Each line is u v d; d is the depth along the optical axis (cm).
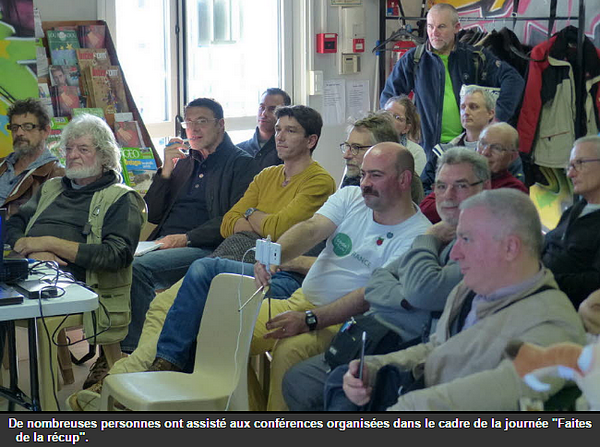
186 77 588
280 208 371
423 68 550
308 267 318
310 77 645
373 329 247
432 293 235
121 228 336
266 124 502
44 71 491
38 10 493
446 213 248
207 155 433
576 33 498
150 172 494
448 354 208
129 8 555
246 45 626
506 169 331
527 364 192
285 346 267
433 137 550
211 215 426
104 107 501
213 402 254
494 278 202
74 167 347
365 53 668
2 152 452
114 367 304
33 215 357
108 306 335
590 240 222
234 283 276
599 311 202
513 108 516
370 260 279
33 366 277
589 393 188
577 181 228
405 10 656
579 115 491
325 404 236
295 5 641
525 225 199
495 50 551
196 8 593
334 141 665
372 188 272
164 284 395
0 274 285
